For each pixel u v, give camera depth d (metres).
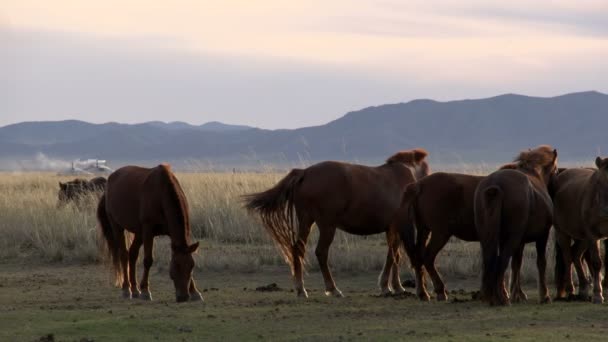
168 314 14.35
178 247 15.91
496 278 14.87
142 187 16.34
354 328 13.02
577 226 15.78
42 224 25.27
